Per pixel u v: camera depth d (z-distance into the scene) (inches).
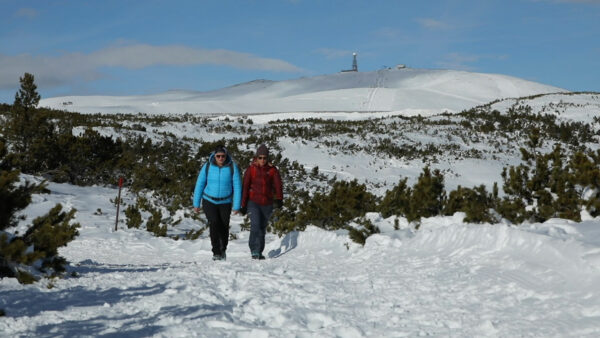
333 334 128.0
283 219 501.4
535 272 170.4
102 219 693.9
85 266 299.3
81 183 1024.9
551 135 2160.4
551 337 115.0
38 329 131.1
